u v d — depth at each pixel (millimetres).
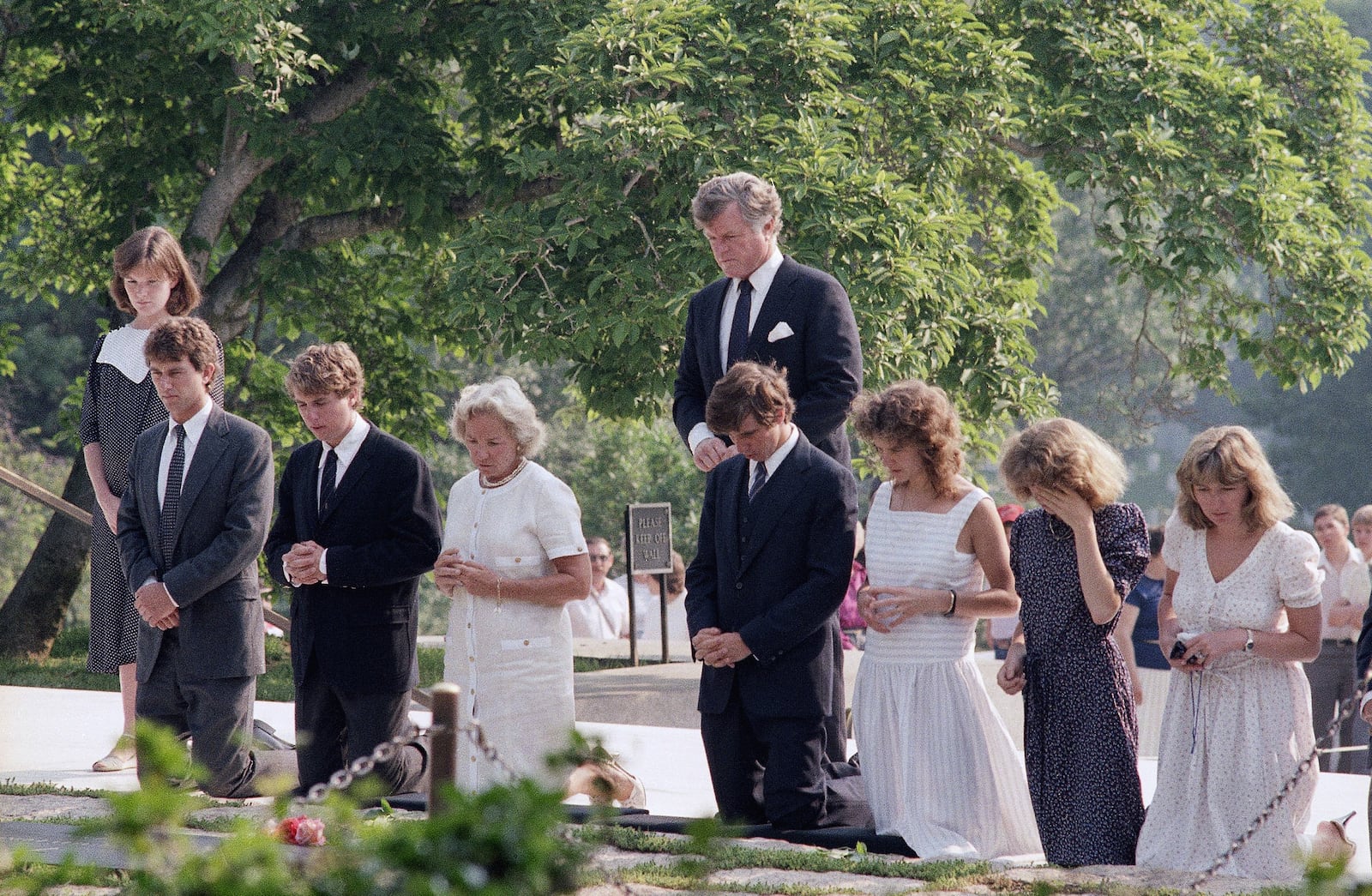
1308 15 27625
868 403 8844
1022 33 24234
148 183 23609
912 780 8562
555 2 21297
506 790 3730
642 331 20203
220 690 9305
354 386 9305
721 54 20234
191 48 20703
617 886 4875
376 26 21859
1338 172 26844
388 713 9211
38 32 22422
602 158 19688
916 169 21281
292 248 23906
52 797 9109
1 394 45500
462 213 23672
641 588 22750
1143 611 15648
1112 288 60719
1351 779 11812
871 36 22172
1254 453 7953
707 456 9180
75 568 23391
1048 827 8211
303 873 3705
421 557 9195
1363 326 25562
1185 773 8109
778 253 9703
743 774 8812
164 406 10562
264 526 9445
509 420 8781
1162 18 24984
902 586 8789
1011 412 23859
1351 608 16312
